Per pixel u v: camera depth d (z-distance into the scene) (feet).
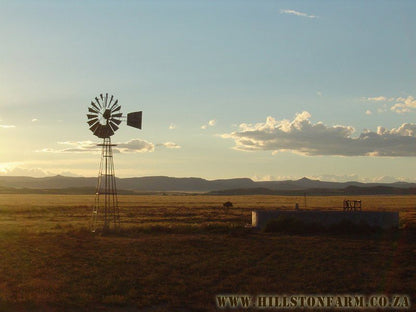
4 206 366.22
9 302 69.21
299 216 163.43
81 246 123.44
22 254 109.81
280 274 90.33
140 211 313.94
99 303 70.85
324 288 80.48
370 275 89.61
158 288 79.36
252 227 171.73
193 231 161.58
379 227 155.94
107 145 175.94
